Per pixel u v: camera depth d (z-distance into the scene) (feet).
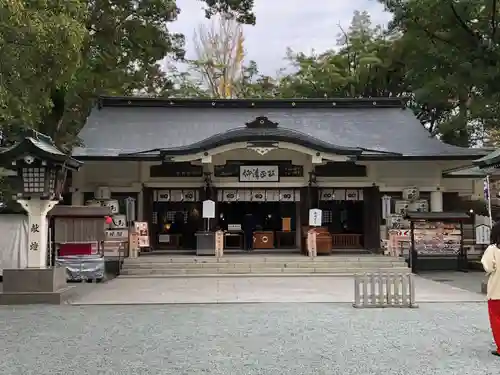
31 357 24.41
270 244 75.66
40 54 43.60
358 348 25.84
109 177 73.51
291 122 82.74
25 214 56.24
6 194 56.54
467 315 35.12
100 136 76.89
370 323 32.30
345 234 76.84
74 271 55.26
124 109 84.79
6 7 35.06
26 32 39.73
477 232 65.41
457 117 79.82
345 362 23.25
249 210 81.20
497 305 24.41
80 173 73.05
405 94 118.83
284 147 66.39
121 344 26.96
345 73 122.83
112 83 83.61
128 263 61.77
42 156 41.19
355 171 75.15
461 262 65.51
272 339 27.91
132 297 44.11
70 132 74.84
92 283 54.39
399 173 75.10
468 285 51.65
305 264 61.72
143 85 104.12
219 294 45.50
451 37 64.80
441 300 41.55
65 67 47.52
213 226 74.08
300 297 43.45
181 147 66.74
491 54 60.39
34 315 35.96
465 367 22.36
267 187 74.64
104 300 42.55
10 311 37.70
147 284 53.01
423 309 37.52
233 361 23.48
